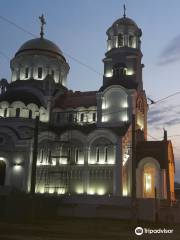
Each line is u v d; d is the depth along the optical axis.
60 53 80.38
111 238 25.77
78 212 47.78
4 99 67.19
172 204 46.62
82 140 58.75
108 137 57.25
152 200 44.16
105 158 56.56
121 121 61.94
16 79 76.44
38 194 51.12
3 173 61.28
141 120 67.38
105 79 68.56
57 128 63.25
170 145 60.91
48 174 58.75
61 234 27.06
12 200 39.72
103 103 64.06
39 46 77.56
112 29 71.31
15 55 79.06
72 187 57.03
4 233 26.45
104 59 69.62
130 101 62.34
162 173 56.22
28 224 34.81
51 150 60.09
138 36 71.06
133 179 33.84
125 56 68.38
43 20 82.44
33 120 65.19
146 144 59.75
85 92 72.69
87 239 24.45
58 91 73.00
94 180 56.12
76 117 67.88
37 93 70.62
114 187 54.38
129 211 45.53
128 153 58.91
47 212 45.81
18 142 61.41
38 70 75.88
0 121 65.25
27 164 59.72
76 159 58.41
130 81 65.19
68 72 81.81
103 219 44.78
